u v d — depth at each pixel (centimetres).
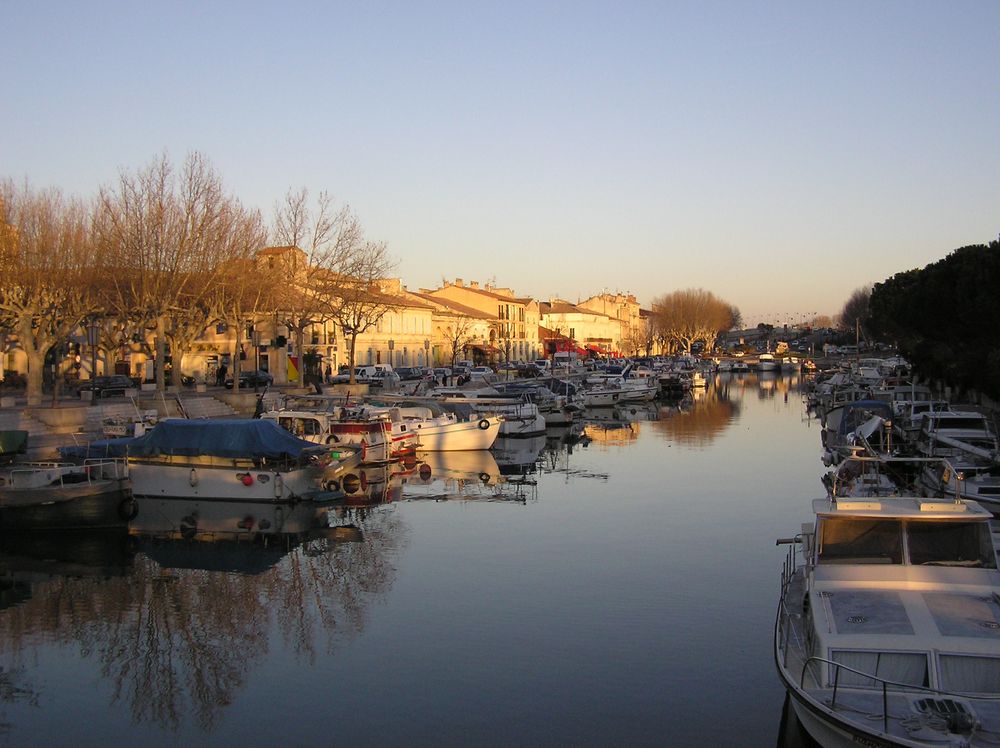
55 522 2994
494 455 5025
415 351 11344
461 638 2023
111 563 2725
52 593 2425
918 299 6312
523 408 5969
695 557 2677
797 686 1337
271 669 1880
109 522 3039
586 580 2447
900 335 8206
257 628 2128
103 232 5591
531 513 3362
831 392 7400
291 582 2494
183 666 1912
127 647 2028
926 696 1261
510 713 1650
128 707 1723
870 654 1343
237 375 6253
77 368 7844
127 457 3391
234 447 3428
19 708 1719
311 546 2897
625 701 1689
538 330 16312
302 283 7338
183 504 3509
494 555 2728
